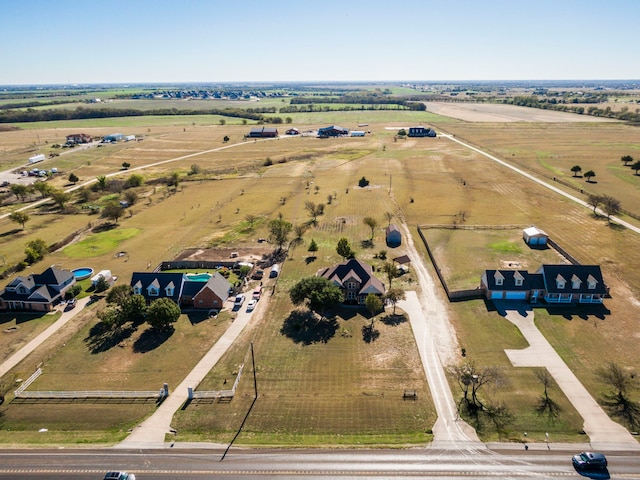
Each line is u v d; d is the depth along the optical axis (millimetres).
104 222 131500
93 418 55562
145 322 77750
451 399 56844
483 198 141875
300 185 164625
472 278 89250
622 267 91500
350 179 170000
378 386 59812
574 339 68812
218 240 114750
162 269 99062
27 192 155000
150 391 60094
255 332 73625
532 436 50281
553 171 171625
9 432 53406
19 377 64000
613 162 182250
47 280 85188
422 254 102375
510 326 72875
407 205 137750
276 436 51281
